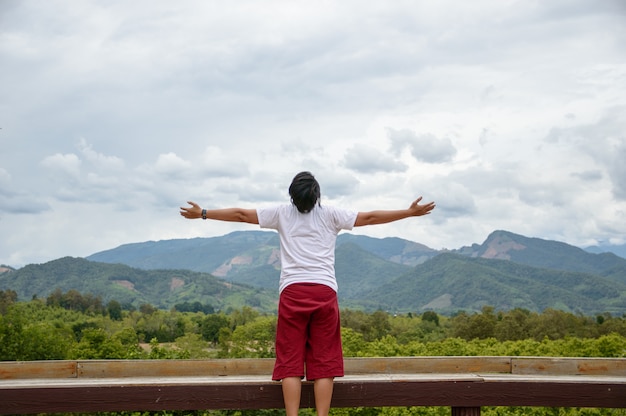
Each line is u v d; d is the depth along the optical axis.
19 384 4.46
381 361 4.92
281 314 4.26
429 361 4.93
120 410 4.43
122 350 43.84
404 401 4.55
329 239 4.34
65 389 4.41
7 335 44.62
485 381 4.57
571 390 4.55
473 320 84.81
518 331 81.44
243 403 4.50
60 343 47.09
